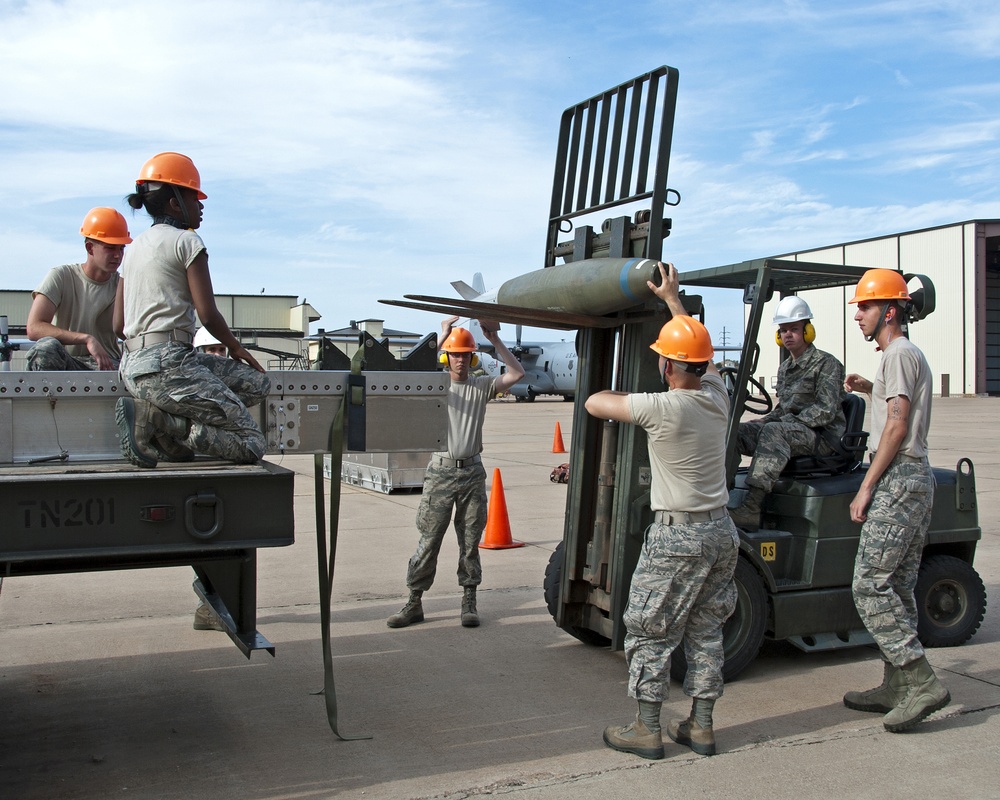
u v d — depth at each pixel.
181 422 3.21
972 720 4.05
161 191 3.38
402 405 3.77
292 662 4.85
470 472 5.45
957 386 41.59
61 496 2.78
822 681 4.63
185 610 5.88
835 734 3.89
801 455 5.05
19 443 3.29
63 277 4.18
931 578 5.10
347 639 5.30
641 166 4.39
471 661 4.90
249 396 3.49
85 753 3.65
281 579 6.79
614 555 4.62
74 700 4.26
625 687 4.48
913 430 4.00
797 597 4.78
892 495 3.99
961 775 3.46
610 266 4.14
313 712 4.12
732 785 3.37
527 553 7.78
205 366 3.37
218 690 4.40
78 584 6.59
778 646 5.30
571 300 4.40
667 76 4.25
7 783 3.36
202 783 3.37
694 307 4.55
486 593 6.43
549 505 10.38
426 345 5.43
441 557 7.63
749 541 4.79
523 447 18.03
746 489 5.10
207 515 2.96
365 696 4.34
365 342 4.04
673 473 3.60
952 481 5.22
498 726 3.96
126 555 3.07
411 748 3.71
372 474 11.45
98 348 3.94
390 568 7.17
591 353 4.86
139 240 3.32
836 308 40.31
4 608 5.89
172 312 3.24
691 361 3.57
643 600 3.62
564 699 4.31
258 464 3.27
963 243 40.81
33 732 3.87
